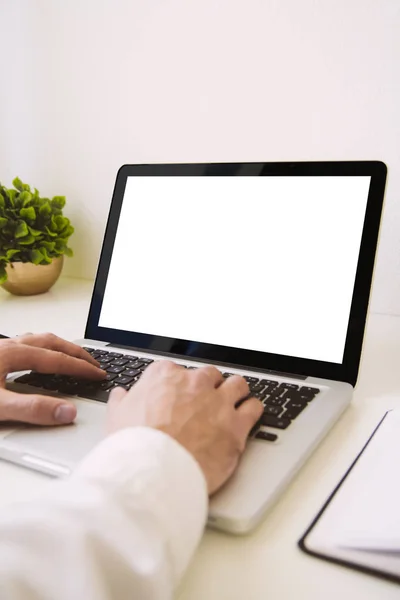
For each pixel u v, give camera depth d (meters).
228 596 0.25
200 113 0.83
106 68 0.90
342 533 0.27
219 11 0.78
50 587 0.22
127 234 0.65
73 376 0.50
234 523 0.28
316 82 0.74
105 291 0.65
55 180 1.01
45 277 0.91
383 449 0.36
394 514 0.28
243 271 0.57
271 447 0.36
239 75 0.79
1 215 0.87
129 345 0.61
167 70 0.85
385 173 0.51
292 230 0.55
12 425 0.40
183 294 0.60
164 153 0.88
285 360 0.52
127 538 0.23
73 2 0.90
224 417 0.34
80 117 0.95
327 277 0.52
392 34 0.68
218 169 0.60
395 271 0.75
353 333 0.50
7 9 0.98
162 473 0.26
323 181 0.54
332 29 0.71
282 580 0.26
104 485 0.25
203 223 0.60
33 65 0.98
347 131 0.73
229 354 0.55
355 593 0.25
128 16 0.86
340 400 0.45
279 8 0.74
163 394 0.35
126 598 0.23
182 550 0.25
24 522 0.24
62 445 0.37
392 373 0.56
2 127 1.05
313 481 0.34
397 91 0.69
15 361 0.47
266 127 0.79
